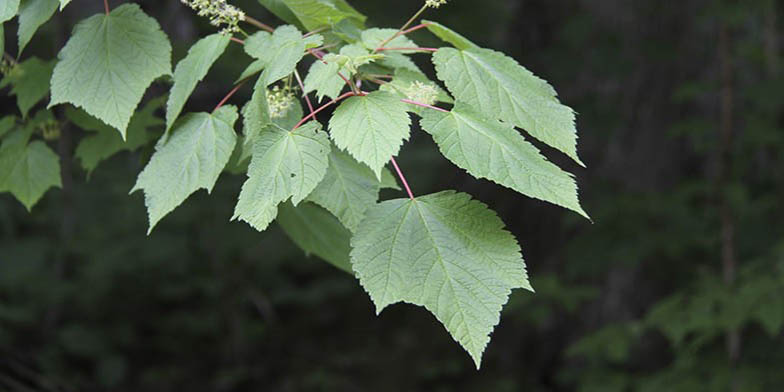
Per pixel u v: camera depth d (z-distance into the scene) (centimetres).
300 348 906
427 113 181
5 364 477
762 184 710
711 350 579
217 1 204
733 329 479
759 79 710
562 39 743
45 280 754
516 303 650
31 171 272
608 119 729
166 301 875
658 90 732
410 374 867
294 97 205
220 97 582
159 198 196
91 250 747
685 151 739
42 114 277
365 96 178
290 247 893
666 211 660
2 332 687
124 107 200
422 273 170
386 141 169
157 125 298
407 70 213
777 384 536
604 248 684
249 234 788
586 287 679
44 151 274
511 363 859
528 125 192
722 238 630
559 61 739
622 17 729
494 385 834
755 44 652
